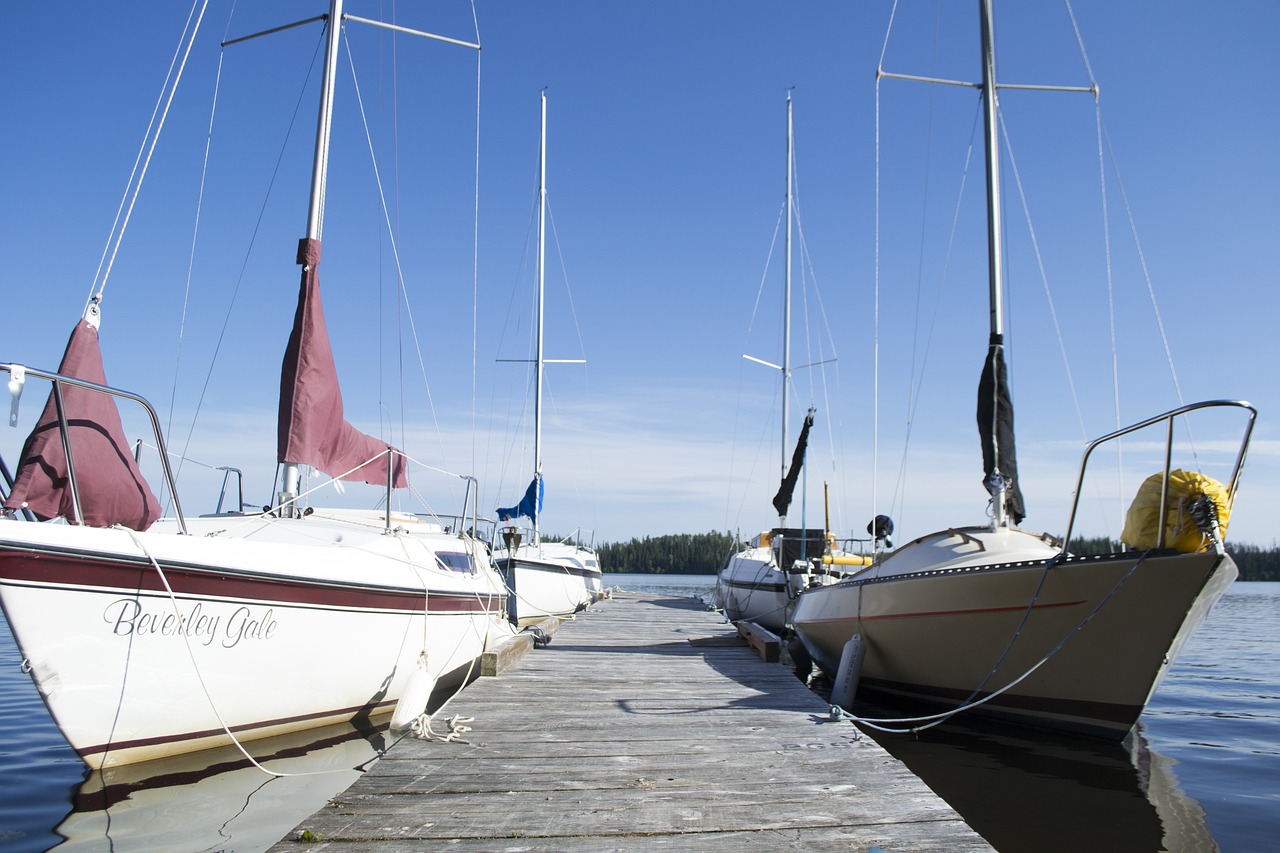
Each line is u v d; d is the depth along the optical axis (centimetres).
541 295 2078
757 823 399
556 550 1900
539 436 2006
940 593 770
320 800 520
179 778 566
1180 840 488
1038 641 703
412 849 363
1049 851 468
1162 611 618
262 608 605
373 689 724
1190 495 614
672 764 502
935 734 764
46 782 555
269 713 625
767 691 762
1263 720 905
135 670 530
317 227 838
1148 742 773
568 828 390
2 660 1156
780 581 1581
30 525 474
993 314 883
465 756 518
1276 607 3312
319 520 846
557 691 750
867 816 410
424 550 846
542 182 2130
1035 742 732
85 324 538
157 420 579
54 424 511
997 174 922
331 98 894
